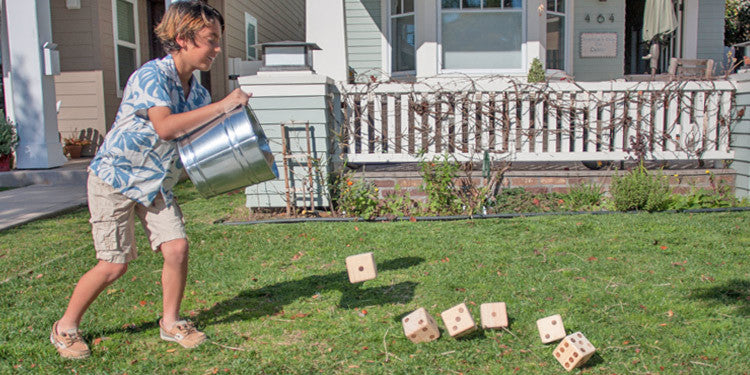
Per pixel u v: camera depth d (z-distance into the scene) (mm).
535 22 8602
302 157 5785
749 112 6098
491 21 8703
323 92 5730
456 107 6207
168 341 2861
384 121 6715
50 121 8438
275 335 2926
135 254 2797
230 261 4242
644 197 5633
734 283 3531
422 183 6020
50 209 6180
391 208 5816
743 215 5469
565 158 6289
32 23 8156
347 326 3008
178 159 2773
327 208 5973
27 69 8227
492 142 6270
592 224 5113
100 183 2596
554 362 2574
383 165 6914
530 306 3201
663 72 12422
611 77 11602
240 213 5949
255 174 2715
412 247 4504
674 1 11695
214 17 2609
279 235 4980
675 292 3402
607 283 3582
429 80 8664
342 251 4453
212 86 11305
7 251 4637
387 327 2986
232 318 3156
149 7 11750
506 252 4297
